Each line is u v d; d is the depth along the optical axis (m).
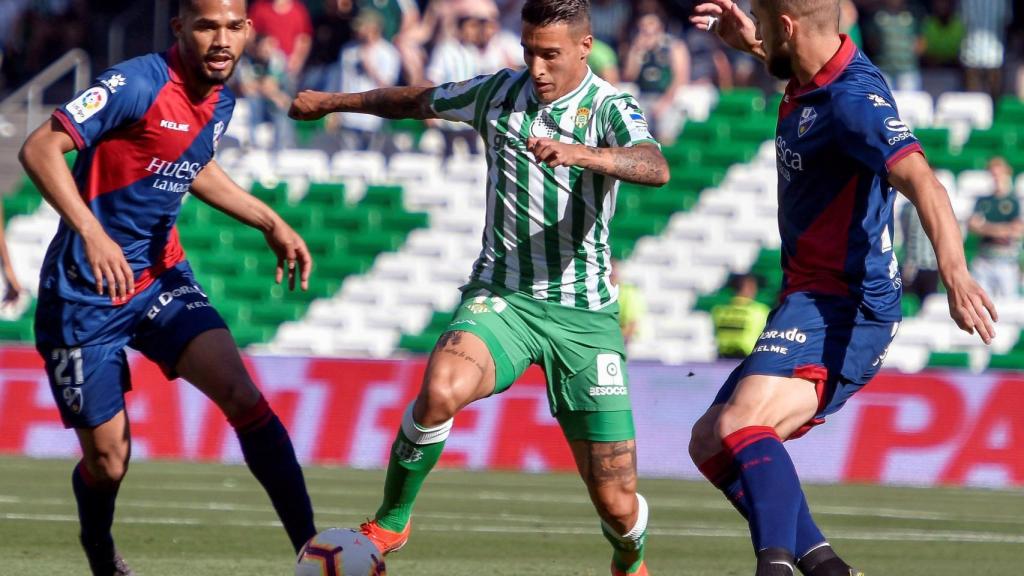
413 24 61.72
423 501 33.47
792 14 16.30
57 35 73.12
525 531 27.66
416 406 17.33
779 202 17.11
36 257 61.56
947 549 26.30
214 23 17.80
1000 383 41.75
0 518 27.55
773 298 58.00
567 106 18.16
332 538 16.94
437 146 62.59
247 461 18.16
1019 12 64.31
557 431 43.72
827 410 16.55
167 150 18.25
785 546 15.02
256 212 19.73
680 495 36.75
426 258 60.31
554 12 17.72
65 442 44.41
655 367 44.00
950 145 59.19
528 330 18.36
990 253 54.56
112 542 19.50
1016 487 41.09
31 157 17.27
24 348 44.84
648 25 60.78
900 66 60.41
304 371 44.72
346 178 62.00
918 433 42.00
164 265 18.97
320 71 64.00
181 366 18.33
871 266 16.47
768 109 61.25
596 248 18.41
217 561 22.41
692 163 60.75
